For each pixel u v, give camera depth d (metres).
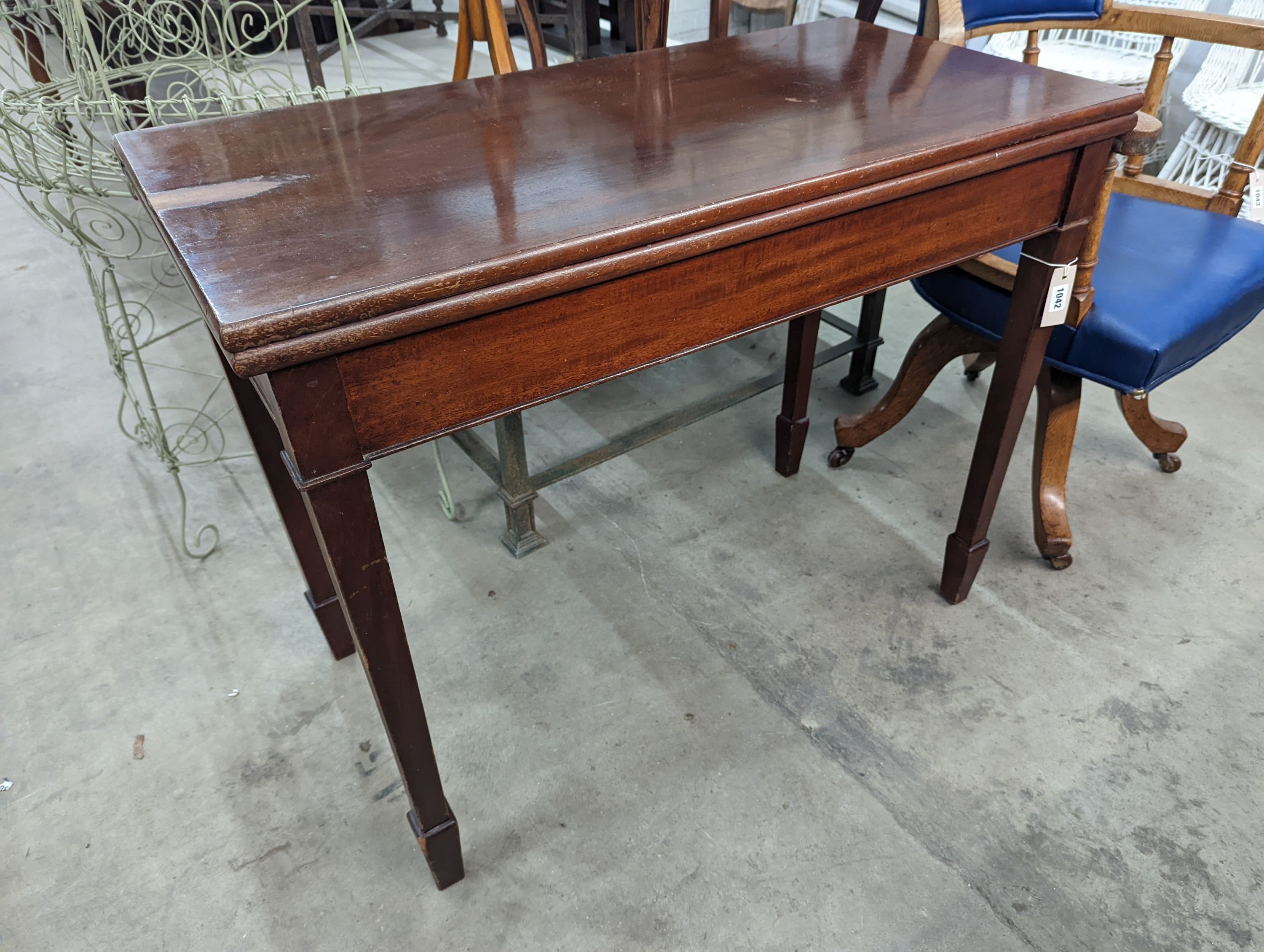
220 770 1.11
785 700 1.18
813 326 1.41
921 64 1.07
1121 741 1.11
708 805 1.05
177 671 1.25
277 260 0.61
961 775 1.08
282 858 1.00
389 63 3.69
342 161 0.81
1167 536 1.44
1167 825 1.01
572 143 0.84
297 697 1.21
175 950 0.92
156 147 0.84
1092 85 0.95
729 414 1.81
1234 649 1.24
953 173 0.80
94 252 1.44
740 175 0.74
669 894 0.96
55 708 1.20
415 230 0.66
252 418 1.00
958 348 1.43
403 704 0.80
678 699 1.19
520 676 1.23
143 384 1.95
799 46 1.17
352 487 0.65
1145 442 1.52
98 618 1.34
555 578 1.40
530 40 1.61
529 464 1.66
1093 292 1.11
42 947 0.92
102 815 1.05
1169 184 1.43
